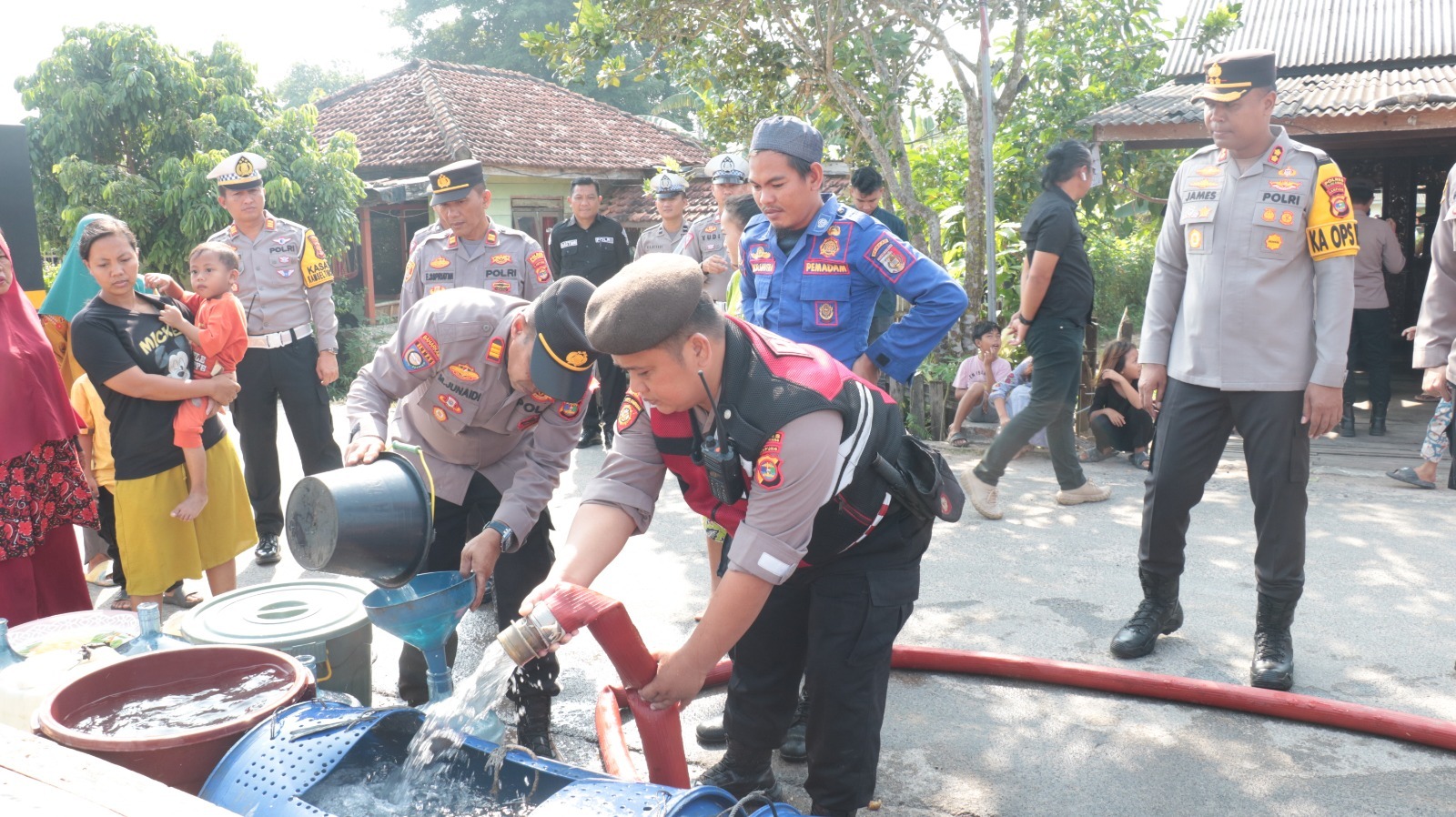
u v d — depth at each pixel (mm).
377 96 20219
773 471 1949
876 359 3199
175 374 4012
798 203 3164
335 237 14531
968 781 3008
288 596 2766
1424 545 4906
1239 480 6254
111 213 13188
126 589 4094
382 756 1928
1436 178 12508
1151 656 3791
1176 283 3691
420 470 2541
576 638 4180
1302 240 3320
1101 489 6004
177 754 1854
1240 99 3305
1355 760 3033
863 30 9430
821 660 2402
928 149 11938
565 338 2463
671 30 9867
